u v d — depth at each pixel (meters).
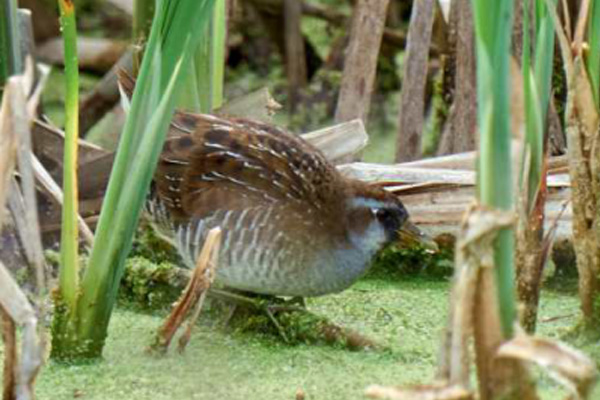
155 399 8.63
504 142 6.77
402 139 12.38
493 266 6.85
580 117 9.31
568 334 9.73
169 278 10.40
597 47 9.21
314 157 10.26
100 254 9.02
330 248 10.09
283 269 10.01
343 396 8.73
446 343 6.92
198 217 10.04
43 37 14.92
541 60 9.08
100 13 15.56
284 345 9.76
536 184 9.25
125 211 8.92
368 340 9.66
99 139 13.55
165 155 10.15
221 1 11.14
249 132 10.28
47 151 11.38
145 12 11.12
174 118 10.39
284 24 15.25
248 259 9.98
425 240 10.45
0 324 8.63
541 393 8.59
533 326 9.56
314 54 15.77
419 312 10.45
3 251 10.48
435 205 11.30
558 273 10.98
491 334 6.92
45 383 8.86
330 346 9.73
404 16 15.67
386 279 11.32
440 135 13.45
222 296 10.15
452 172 11.31
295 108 14.96
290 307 10.02
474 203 6.85
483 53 6.75
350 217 10.19
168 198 10.13
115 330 9.90
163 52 8.59
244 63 15.62
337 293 10.52
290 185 10.02
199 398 8.66
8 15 10.17
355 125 11.56
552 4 8.90
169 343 9.38
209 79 11.21
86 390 8.77
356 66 12.45
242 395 8.70
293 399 8.65
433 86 14.20
